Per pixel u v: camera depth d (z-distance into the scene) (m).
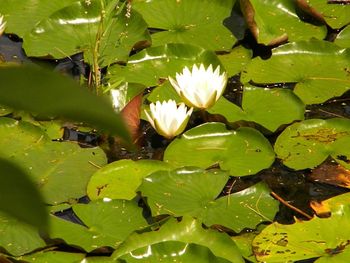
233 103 3.80
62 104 1.29
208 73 3.66
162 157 3.68
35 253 3.42
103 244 3.43
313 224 3.46
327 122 3.72
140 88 3.79
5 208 1.30
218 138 3.68
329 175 3.61
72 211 3.52
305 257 3.40
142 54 3.92
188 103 3.66
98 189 3.55
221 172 3.58
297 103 3.78
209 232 3.42
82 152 3.65
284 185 3.60
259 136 3.67
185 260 3.38
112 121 1.30
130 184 3.57
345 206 3.48
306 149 3.67
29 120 3.74
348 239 3.43
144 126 3.75
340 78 3.88
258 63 3.92
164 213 3.49
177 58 3.91
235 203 3.53
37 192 1.31
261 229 3.48
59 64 3.94
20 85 1.30
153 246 3.39
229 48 3.97
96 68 3.81
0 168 1.32
